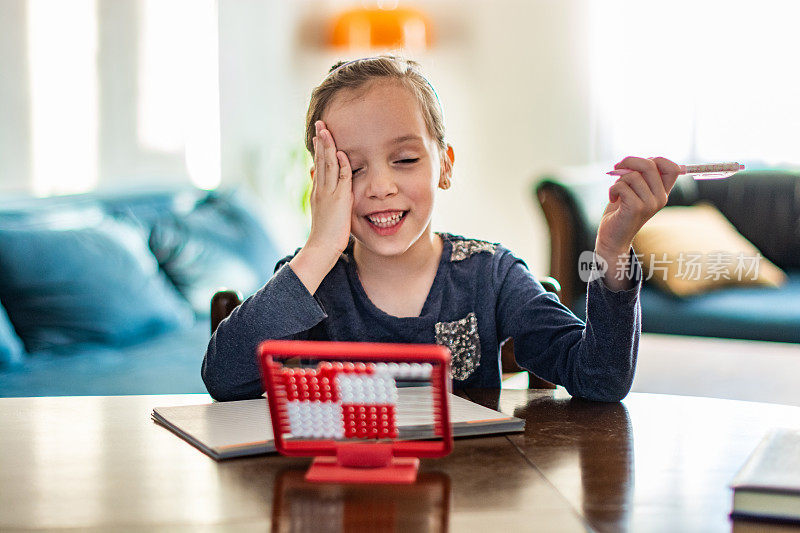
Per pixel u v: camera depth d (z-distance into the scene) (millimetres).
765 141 4180
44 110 2936
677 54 4289
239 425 866
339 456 748
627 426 896
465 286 1182
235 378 1017
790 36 4094
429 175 1072
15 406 1003
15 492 704
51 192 2967
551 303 1120
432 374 731
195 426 869
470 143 4582
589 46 4426
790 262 3312
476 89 4547
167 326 2566
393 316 1153
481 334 1174
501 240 4621
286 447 764
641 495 689
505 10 4484
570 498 680
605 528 621
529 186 4551
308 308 1004
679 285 2799
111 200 2852
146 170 3432
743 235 3363
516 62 4512
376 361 744
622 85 4395
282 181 4145
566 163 4520
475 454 792
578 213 2791
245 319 1010
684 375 2578
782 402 2393
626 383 985
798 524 628
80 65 3086
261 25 4094
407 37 4191
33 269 2273
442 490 696
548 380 1093
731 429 886
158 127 3492
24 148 2861
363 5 4430
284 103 4262
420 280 1171
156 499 684
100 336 2334
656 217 3141
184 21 3619
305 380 742
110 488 711
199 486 713
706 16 4207
